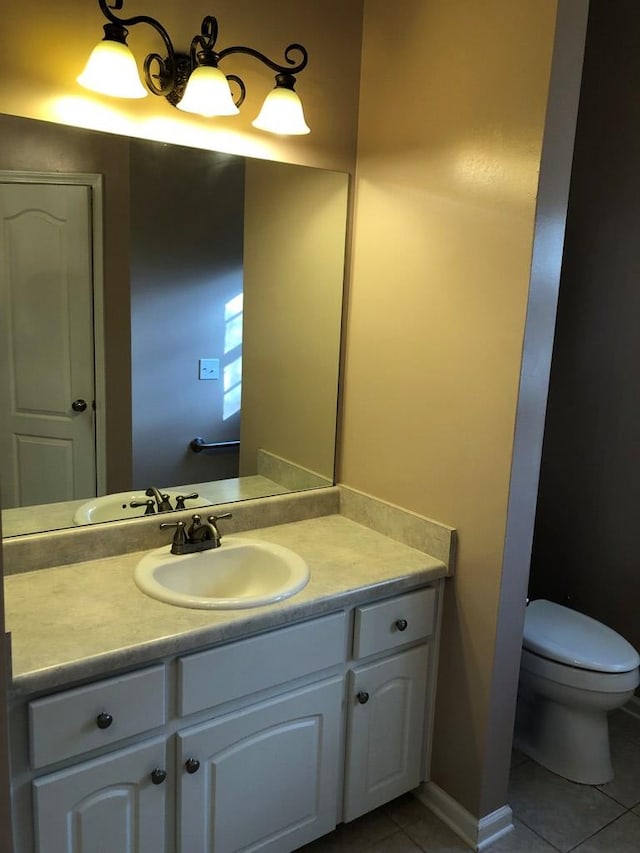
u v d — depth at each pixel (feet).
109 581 5.67
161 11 5.86
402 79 6.58
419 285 6.57
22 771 4.40
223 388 6.95
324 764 5.97
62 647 4.59
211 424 6.91
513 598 6.20
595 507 8.96
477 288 5.99
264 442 7.25
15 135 5.43
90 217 5.92
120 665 4.60
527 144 5.47
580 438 9.06
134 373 6.38
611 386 8.66
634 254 8.31
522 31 5.44
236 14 6.24
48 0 5.36
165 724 4.96
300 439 7.47
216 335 6.81
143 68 5.87
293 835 5.88
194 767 5.07
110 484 6.37
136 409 6.44
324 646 5.72
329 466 7.71
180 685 4.94
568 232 9.02
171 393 6.63
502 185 5.69
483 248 5.91
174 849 5.19
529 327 5.64
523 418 5.82
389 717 6.40
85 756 4.65
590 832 6.77
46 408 5.94
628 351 8.45
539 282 5.63
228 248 6.72
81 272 5.97
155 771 4.93
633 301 8.36
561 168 5.56
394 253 6.84
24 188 5.57
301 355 7.32
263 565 6.40
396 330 6.88
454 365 6.27
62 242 5.82
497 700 6.34
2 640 3.92
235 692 5.22
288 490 7.47
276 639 5.38
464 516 6.30
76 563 6.01
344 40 6.91
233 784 5.36
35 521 5.97
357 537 7.05
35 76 5.42
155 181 6.18
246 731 5.36
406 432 6.85
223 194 6.57
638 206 8.23
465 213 6.04
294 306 7.19
